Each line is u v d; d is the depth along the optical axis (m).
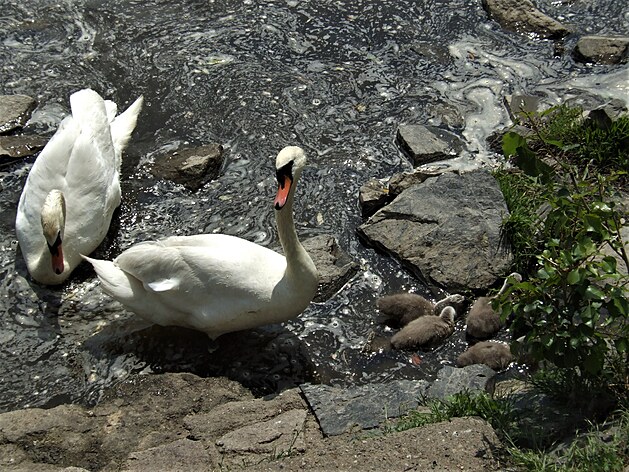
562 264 3.96
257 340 4.73
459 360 4.58
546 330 4.00
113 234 5.20
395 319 4.82
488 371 4.41
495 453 3.95
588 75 6.02
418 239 5.07
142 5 6.56
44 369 4.65
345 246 5.16
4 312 4.86
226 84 6.00
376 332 4.79
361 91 5.97
